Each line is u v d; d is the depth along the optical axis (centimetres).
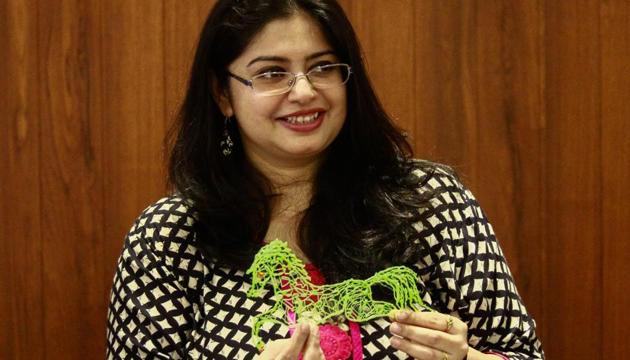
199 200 338
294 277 321
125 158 491
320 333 309
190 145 346
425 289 327
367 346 312
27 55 485
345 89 331
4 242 491
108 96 489
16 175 489
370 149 342
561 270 496
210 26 332
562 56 486
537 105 488
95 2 484
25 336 495
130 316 338
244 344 316
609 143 489
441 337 285
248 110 326
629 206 491
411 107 490
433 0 486
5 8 484
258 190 342
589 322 494
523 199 493
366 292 307
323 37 323
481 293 330
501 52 487
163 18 486
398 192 338
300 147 322
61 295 495
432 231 333
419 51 488
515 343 333
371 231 329
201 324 331
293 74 319
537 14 485
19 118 487
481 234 341
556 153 491
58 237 493
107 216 493
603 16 484
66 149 489
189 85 345
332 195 338
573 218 493
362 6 488
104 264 495
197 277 338
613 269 494
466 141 491
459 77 488
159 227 343
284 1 320
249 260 329
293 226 342
